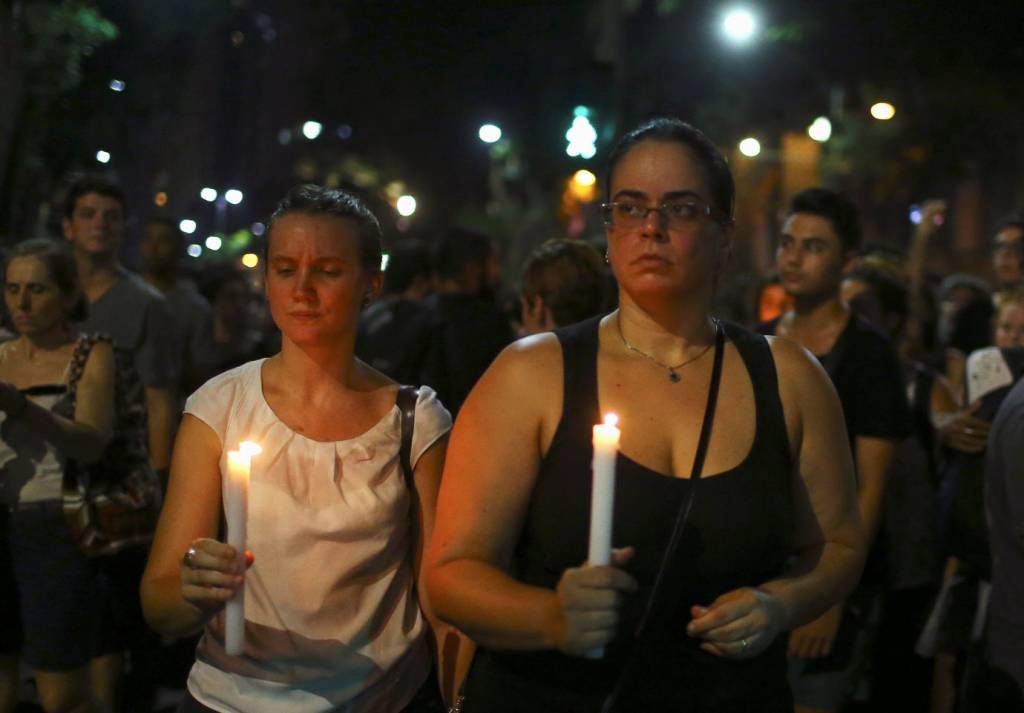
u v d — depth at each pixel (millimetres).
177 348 6141
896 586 5082
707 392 2715
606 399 2691
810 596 2650
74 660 4715
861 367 4516
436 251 6738
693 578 2619
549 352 2746
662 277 2680
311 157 30125
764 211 19297
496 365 2762
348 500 2941
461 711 2771
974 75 17562
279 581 2895
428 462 3074
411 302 6195
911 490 5160
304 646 2895
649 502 2611
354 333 3076
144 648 6453
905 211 21688
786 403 2756
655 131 2727
